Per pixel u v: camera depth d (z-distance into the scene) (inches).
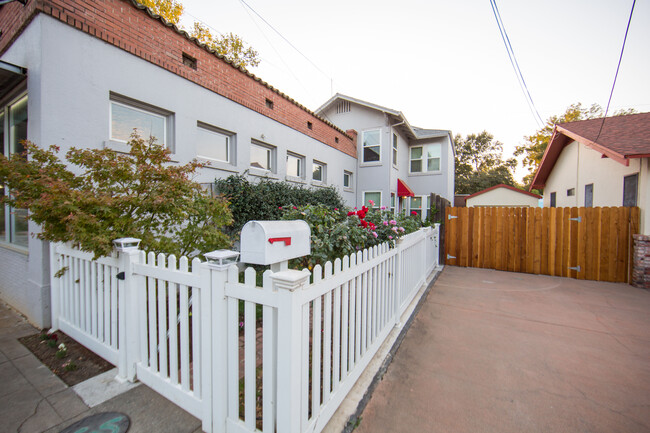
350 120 515.5
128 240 89.8
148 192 109.9
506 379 102.6
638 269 233.5
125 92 163.5
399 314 145.1
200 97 211.8
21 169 104.0
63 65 136.7
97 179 109.6
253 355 65.3
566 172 443.5
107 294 102.2
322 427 73.1
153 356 88.4
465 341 133.3
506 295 208.2
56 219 100.5
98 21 150.4
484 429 77.8
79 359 105.6
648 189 238.7
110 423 74.6
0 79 138.9
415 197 603.5
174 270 79.1
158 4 474.9
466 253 313.6
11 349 114.0
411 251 178.5
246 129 257.0
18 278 150.9
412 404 88.2
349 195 471.5
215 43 581.0
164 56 185.3
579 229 263.9
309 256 134.9
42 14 129.3
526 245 285.9
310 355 114.6
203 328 72.1
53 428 72.8
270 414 63.0
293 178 323.0
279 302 59.3
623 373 106.9
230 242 144.3
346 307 85.2
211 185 217.8
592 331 145.3
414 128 657.0
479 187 1176.8
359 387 93.3
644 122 337.7
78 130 142.3
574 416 83.5
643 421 81.4
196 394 76.5
